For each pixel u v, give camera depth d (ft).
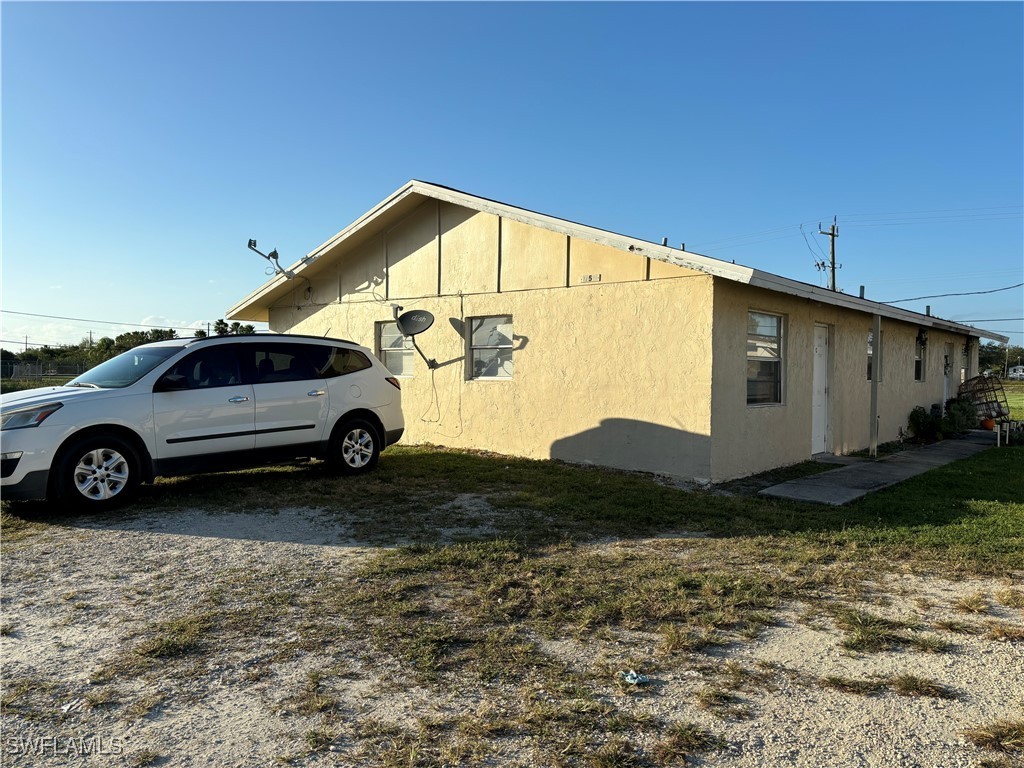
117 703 10.62
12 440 20.65
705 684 11.25
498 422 35.83
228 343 26.00
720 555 18.26
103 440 22.35
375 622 13.62
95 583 15.89
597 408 31.86
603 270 31.63
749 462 31.01
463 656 12.19
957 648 12.68
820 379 39.17
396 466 31.27
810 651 12.51
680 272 29.09
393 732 9.80
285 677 11.44
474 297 36.68
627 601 14.61
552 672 11.58
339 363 28.86
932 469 34.01
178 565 17.17
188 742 9.59
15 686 11.13
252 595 15.10
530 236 34.40
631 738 9.68
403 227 39.93
